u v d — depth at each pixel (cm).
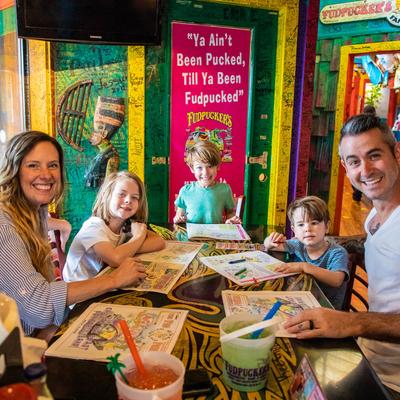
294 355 95
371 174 132
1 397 49
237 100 320
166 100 304
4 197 136
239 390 84
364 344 136
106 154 302
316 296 129
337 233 503
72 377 85
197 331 105
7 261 121
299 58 325
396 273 130
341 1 455
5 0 285
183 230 211
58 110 290
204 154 249
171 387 69
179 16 296
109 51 288
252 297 127
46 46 277
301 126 334
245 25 309
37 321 120
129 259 143
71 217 306
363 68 629
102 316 112
